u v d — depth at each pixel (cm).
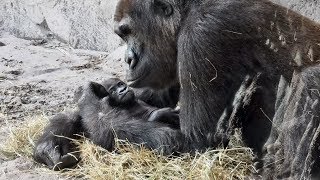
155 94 755
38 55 1336
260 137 657
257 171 630
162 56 692
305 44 620
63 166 662
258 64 629
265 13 627
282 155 604
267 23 624
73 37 1434
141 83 710
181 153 638
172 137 643
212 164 610
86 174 643
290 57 619
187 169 624
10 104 998
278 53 623
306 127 582
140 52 701
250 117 651
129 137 662
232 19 622
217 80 623
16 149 736
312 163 583
